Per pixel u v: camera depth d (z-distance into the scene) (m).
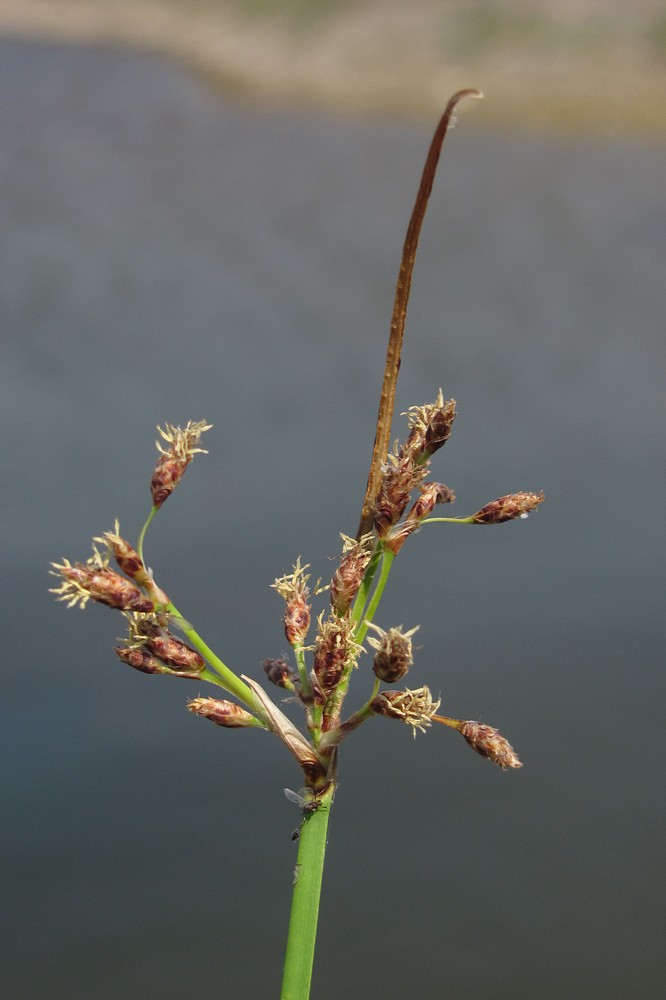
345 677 0.31
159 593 0.31
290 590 0.32
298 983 0.31
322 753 0.31
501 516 0.31
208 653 0.31
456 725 0.31
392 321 0.31
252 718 0.31
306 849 0.31
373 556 0.31
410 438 0.31
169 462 0.31
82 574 0.31
